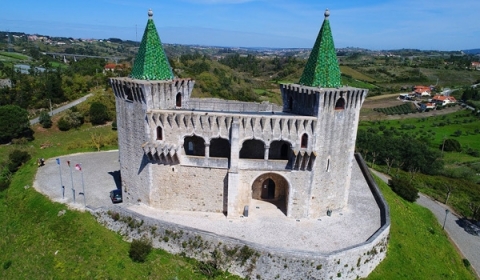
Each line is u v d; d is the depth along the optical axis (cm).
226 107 7538
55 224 5338
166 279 4359
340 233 5009
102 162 7831
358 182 6931
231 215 5291
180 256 4709
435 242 6312
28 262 4847
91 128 12131
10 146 10494
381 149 11350
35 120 12694
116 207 5175
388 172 10388
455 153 13700
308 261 4312
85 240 4953
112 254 4697
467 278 5641
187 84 5556
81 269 4522
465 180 10775
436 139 15012
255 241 4709
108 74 17312
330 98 4856
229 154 5559
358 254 4503
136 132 5262
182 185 5359
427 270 5206
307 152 5009
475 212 7931
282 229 5050
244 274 4475
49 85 14938
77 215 5397
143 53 5159
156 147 5084
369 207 5856
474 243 6975
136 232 4931
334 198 5531
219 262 4522
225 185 5284
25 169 7575
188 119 5009
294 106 5328
